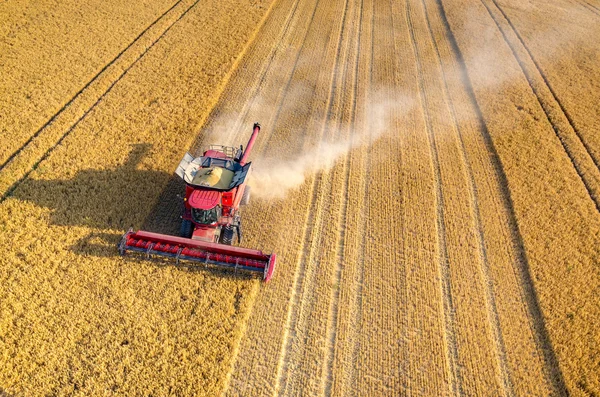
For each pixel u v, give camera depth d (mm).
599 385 10078
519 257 13195
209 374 9625
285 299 11422
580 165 17109
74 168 14242
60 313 10297
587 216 14719
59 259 11430
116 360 9609
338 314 11188
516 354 10672
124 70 19516
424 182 15617
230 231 11930
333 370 10055
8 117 16062
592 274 12688
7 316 10047
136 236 11211
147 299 10867
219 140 16375
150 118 16844
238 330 10500
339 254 12859
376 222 13883
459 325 11188
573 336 11031
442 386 9930
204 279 11500
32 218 12391
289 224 13438
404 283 12070
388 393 9742
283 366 10125
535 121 19391
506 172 16234
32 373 9242
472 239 13625
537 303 11828
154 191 13812
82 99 17422
